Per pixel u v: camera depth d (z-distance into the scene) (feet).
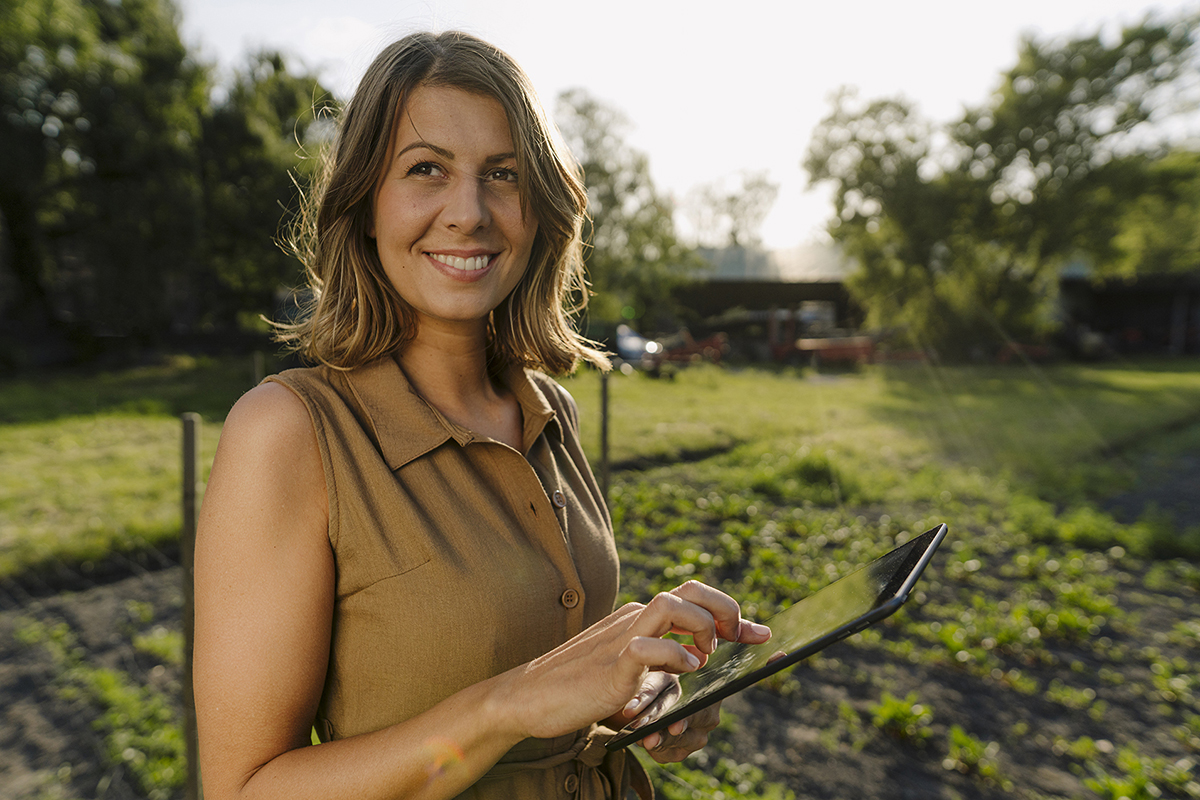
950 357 82.48
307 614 2.72
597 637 2.64
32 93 67.31
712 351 85.61
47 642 14.34
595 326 78.18
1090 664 15.25
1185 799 10.84
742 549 21.50
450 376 3.71
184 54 80.18
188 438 8.60
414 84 3.21
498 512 3.24
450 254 3.30
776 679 13.79
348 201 3.28
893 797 10.72
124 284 70.33
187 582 8.62
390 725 2.88
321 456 2.89
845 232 107.86
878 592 2.48
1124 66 95.76
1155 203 103.40
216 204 80.02
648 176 122.52
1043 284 105.29
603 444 16.81
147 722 11.55
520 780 3.34
